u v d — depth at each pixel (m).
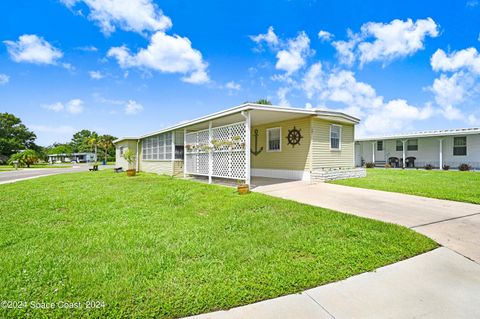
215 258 3.11
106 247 3.51
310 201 6.35
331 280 2.60
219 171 9.85
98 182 11.25
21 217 5.19
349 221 4.50
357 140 20.66
